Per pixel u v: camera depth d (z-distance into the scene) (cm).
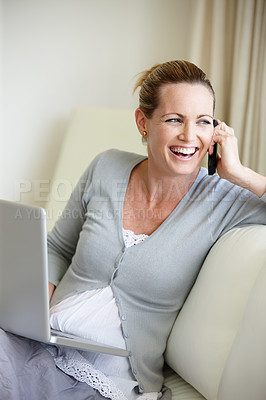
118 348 135
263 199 147
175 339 147
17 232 123
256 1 230
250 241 139
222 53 241
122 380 138
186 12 261
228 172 148
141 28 268
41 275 124
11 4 276
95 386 134
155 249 146
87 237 154
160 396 142
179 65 146
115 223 153
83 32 274
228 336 132
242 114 240
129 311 147
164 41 267
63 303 149
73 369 135
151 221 153
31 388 125
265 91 233
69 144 245
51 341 129
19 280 128
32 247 122
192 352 139
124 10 267
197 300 144
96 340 141
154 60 271
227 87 248
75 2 271
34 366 129
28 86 285
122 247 149
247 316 124
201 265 151
